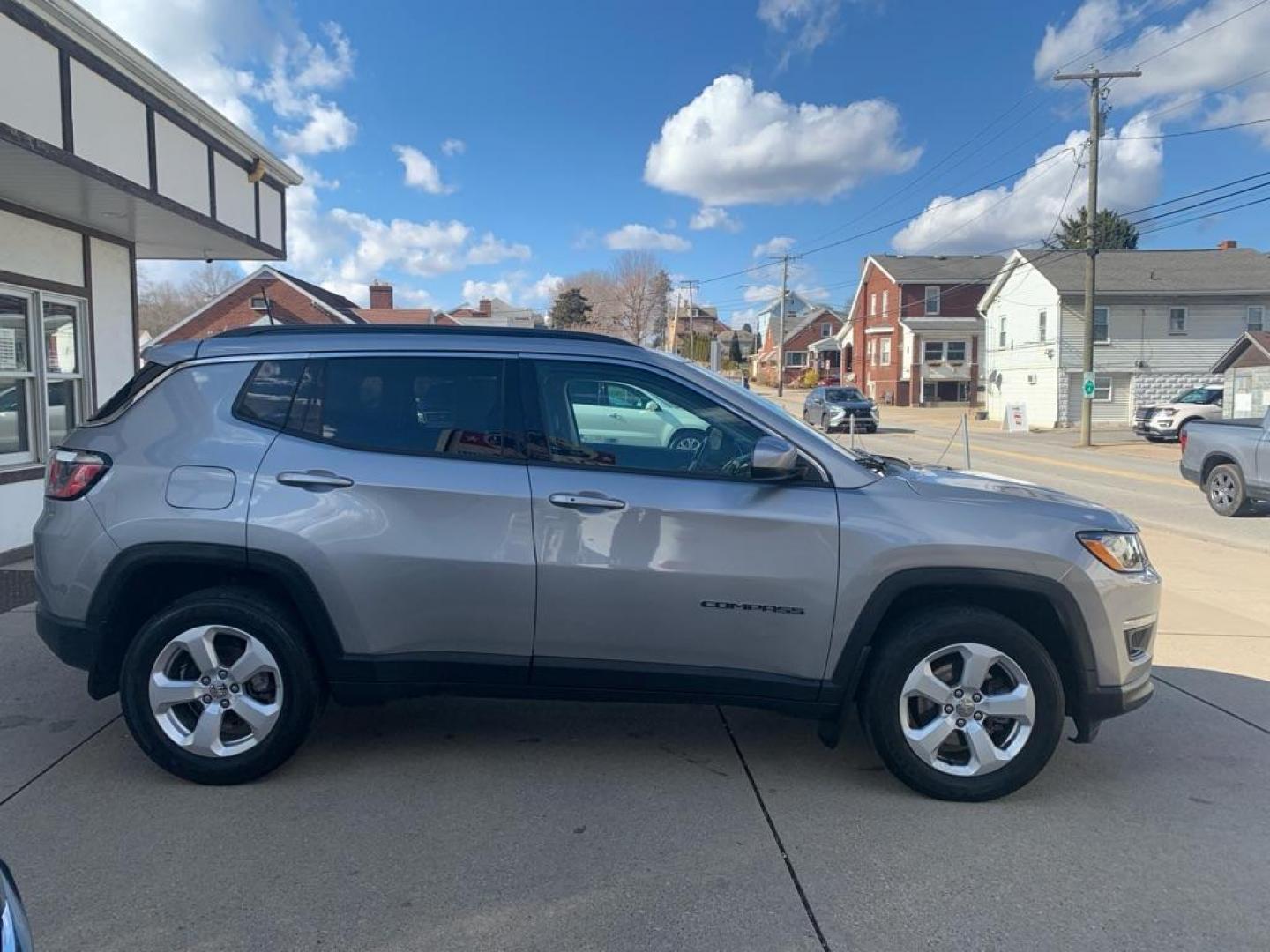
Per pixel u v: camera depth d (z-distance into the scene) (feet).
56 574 13.26
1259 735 15.80
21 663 18.39
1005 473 64.64
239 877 10.88
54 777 13.48
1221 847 11.93
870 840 11.97
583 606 12.98
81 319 31.35
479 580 12.96
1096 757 14.82
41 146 21.75
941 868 11.31
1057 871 11.28
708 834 12.07
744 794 13.25
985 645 12.80
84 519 13.14
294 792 13.10
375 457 13.20
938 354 175.63
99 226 31.14
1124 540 13.21
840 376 222.07
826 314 295.07
